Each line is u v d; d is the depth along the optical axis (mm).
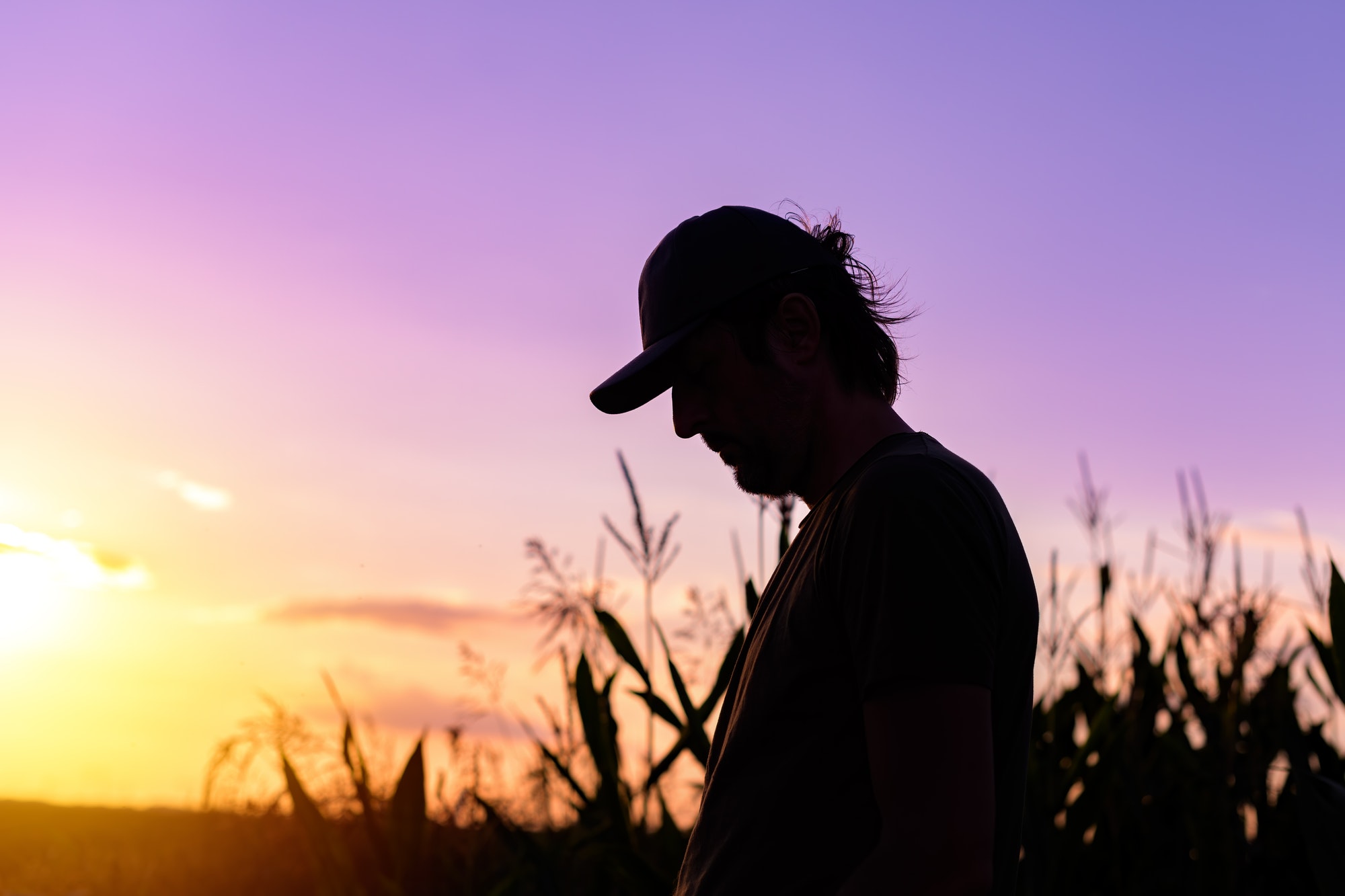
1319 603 2869
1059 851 2820
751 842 1184
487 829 3705
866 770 1138
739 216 1421
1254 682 3166
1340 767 2930
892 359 1431
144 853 5586
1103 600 3434
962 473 1172
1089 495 3477
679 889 1274
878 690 1054
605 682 2842
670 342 1366
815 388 1353
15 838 5867
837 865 1129
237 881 4824
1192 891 2859
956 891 984
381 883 3369
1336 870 2146
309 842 3500
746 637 1363
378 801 3822
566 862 3086
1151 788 3072
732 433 1380
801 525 1343
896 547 1084
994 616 1084
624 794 2775
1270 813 2939
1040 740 3033
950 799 1005
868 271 1583
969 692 1037
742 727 1238
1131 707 3205
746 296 1371
